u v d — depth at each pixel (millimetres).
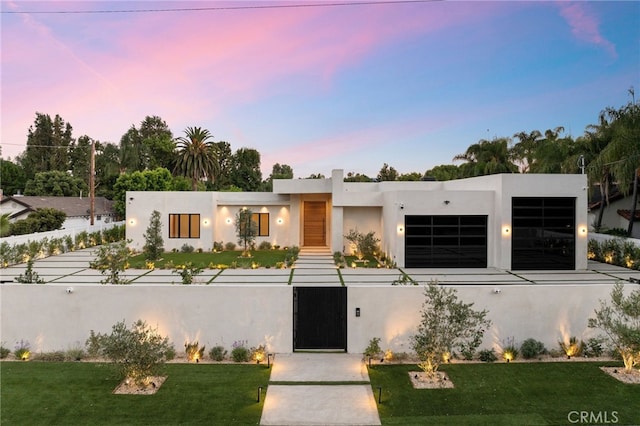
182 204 24406
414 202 19234
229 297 9047
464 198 19219
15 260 19188
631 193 25391
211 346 9047
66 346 9000
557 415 6359
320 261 20953
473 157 39562
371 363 8570
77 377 7789
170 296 9008
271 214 25875
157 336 8219
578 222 18641
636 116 22875
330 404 6785
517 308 8992
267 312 9078
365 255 22812
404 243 19219
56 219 28531
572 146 28500
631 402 6785
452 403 6809
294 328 9117
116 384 7484
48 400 6848
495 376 7871
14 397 6945
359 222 23922
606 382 7559
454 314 7949
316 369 8219
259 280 15852
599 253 20859
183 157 38281
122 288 9008
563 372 8016
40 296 9000
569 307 9031
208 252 24109
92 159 29078
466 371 8117
